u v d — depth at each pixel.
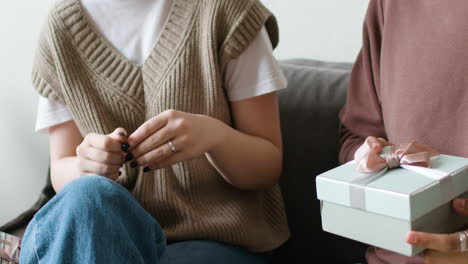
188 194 1.10
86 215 0.76
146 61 1.10
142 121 1.11
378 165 0.75
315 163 1.21
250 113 1.11
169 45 1.09
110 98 1.10
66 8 1.12
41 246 0.79
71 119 1.16
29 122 1.74
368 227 0.72
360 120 1.08
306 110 1.24
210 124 0.99
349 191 0.73
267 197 1.22
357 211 0.73
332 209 0.76
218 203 1.11
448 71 0.87
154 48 1.10
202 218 1.07
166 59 1.09
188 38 1.09
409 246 0.69
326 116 1.21
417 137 0.92
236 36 1.07
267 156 1.10
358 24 1.33
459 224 0.78
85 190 0.78
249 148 1.07
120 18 1.11
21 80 1.71
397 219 0.69
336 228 0.76
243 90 1.10
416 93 0.92
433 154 0.78
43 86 1.14
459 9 0.86
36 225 0.80
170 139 0.95
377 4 1.02
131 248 0.80
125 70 1.10
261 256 1.14
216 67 1.07
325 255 1.20
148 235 0.85
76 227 0.76
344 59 1.38
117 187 0.82
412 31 0.93
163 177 1.08
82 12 1.12
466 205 0.73
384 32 0.98
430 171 0.73
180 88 1.08
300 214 1.23
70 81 1.11
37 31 1.65
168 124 0.94
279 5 1.45
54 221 0.78
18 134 1.77
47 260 0.78
